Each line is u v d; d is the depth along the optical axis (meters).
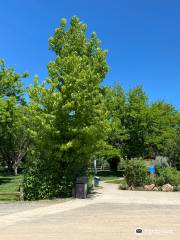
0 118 33.78
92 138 23.55
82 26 25.27
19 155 54.09
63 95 23.12
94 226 13.59
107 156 48.19
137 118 49.12
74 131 23.02
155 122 49.81
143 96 50.38
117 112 49.31
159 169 30.53
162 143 49.75
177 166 41.19
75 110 23.22
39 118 23.00
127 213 16.94
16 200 22.20
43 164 23.33
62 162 23.67
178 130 58.38
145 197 24.12
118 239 11.39
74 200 22.08
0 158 61.09
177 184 29.14
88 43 25.33
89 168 27.98
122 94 50.00
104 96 25.45
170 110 60.19
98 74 23.61
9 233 12.30
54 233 12.30
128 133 49.28
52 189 22.88
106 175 51.59
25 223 14.25
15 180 40.75
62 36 25.11
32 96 23.72
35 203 20.80
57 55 24.25
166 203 21.05
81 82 23.00
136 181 29.58
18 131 46.47
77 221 14.70
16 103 36.50
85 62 24.28
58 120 23.16
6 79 37.41
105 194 25.75
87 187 25.48
